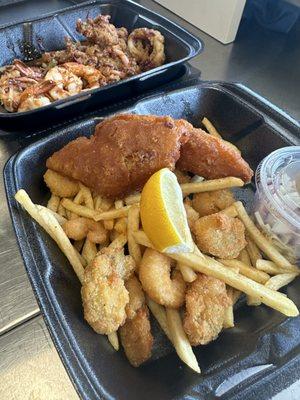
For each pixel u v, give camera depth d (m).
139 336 0.20
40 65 0.36
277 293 0.22
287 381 0.19
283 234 0.24
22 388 0.18
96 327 0.20
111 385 0.18
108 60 0.36
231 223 0.24
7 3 0.42
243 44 0.43
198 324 0.20
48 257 0.21
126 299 0.20
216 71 0.39
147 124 0.25
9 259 0.23
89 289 0.20
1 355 0.19
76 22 0.37
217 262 0.22
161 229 0.20
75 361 0.18
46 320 0.18
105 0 0.39
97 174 0.24
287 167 0.26
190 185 0.26
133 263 0.22
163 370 0.21
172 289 0.21
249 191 0.30
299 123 0.30
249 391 0.19
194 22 0.43
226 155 0.26
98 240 0.24
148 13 0.38
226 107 0.32
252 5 0.44
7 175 0.24
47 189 0.27
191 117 0.33
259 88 0.38
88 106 0.30
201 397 0.19
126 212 0.24
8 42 0.35
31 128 0.29
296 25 0.44
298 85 0.39
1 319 0.20
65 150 0.25
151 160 0.24
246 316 0.23
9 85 0.32
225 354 0.21
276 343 0.21
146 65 0.37
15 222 0.22
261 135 0.31
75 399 0.18
